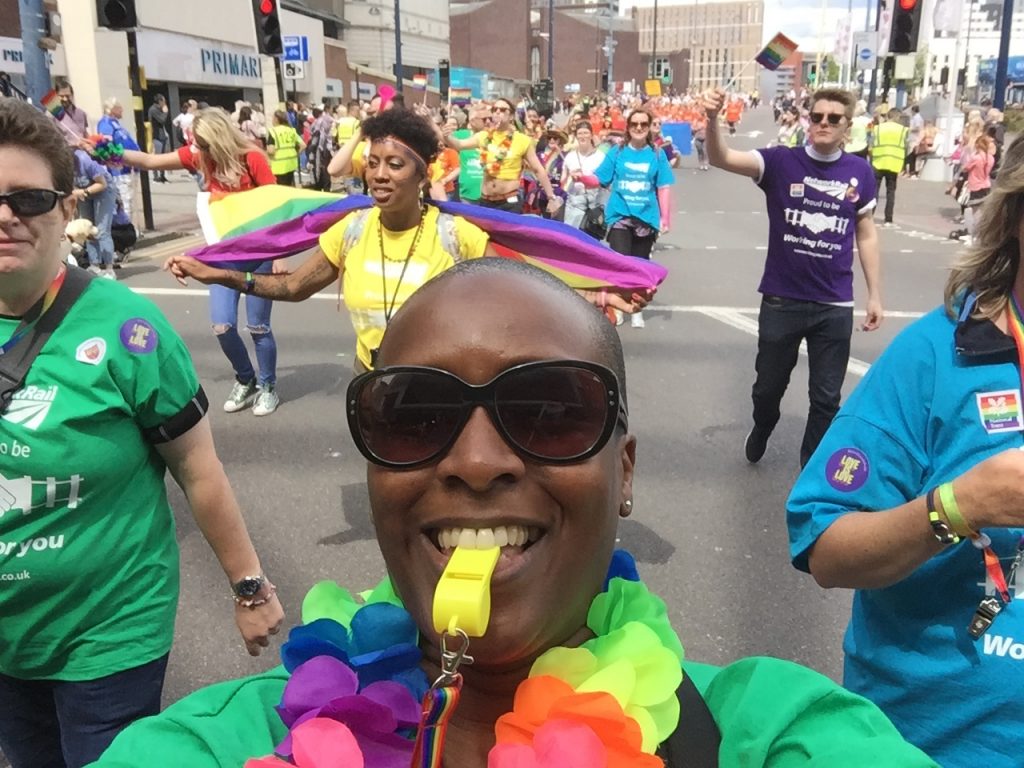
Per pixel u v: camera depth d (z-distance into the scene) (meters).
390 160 3.04
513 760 0.90
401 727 1.01
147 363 1.80
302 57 21.08
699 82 95.12
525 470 0.95
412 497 0.97
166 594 1.94
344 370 6.79
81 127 12.91
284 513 4.34
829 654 3.21
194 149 5.56
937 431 1.51
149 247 12.46
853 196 4.27
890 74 16.47
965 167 13.86
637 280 3.28
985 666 1.46
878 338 7.68
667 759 1.06
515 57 86.75
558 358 0.96
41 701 1.95
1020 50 56.59
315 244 3.66
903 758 0.99
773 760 1.06
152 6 23.69
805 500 1.57
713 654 3.20
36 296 1.75
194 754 1.08
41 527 1.75
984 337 1.48
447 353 0.95
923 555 1.39
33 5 9.78
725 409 5.95
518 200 9.76
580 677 1.00
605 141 11.05
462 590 0.89
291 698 1.02
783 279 4.41
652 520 4.29
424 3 59.22
